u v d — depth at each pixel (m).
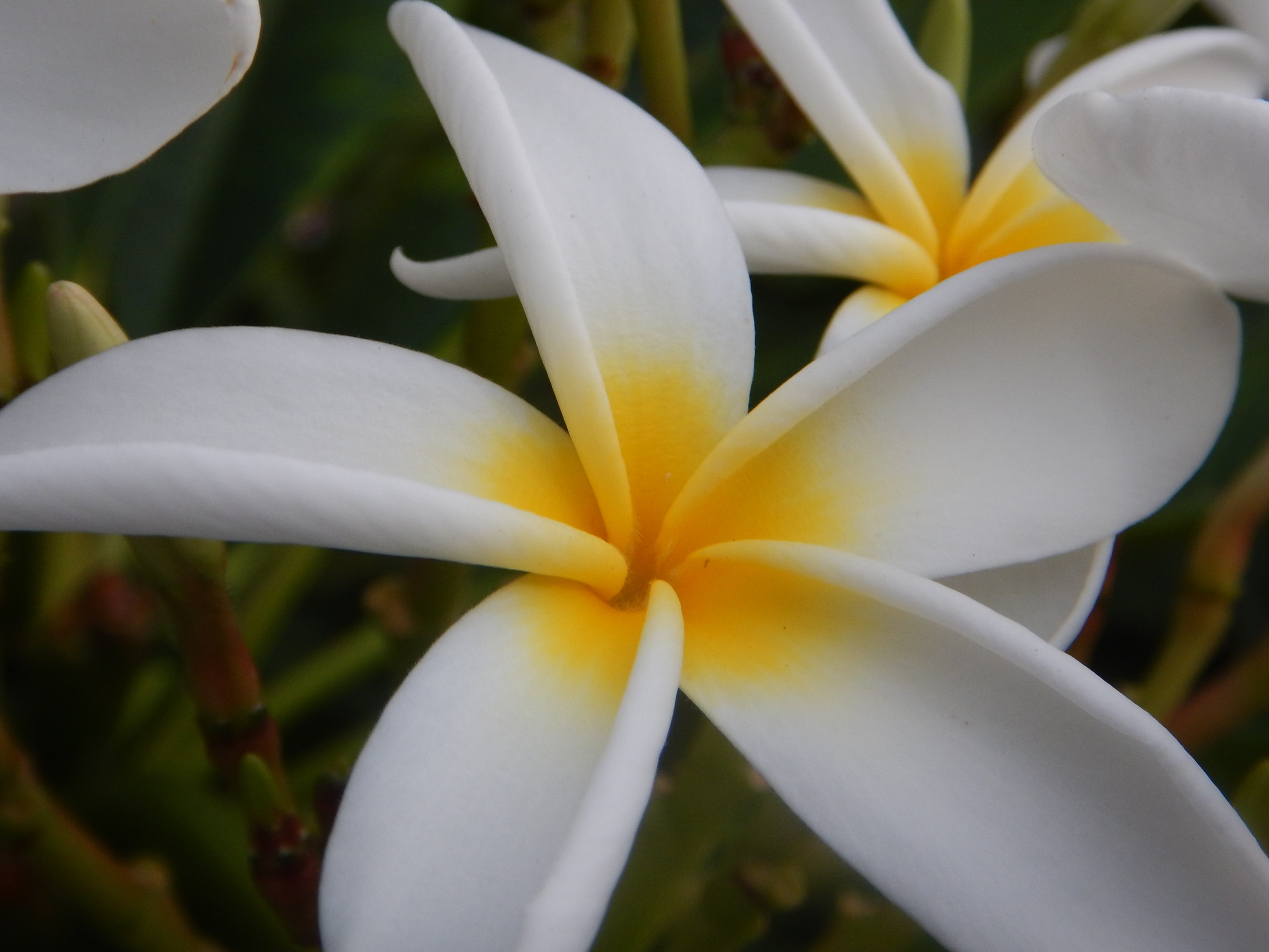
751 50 0.18
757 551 0.13
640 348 0.14
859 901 0.16
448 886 0.12
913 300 0.13
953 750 0.13
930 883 0.12
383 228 0.23
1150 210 0.14
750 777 0.15
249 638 0.20
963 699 0.13
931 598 0.13
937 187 0.17
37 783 0.16
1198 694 0.19
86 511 0.11
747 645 0.13
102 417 0.12
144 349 0.13
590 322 0.14
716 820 0.15
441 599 0.17
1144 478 0.14
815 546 0.13
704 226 0.14
